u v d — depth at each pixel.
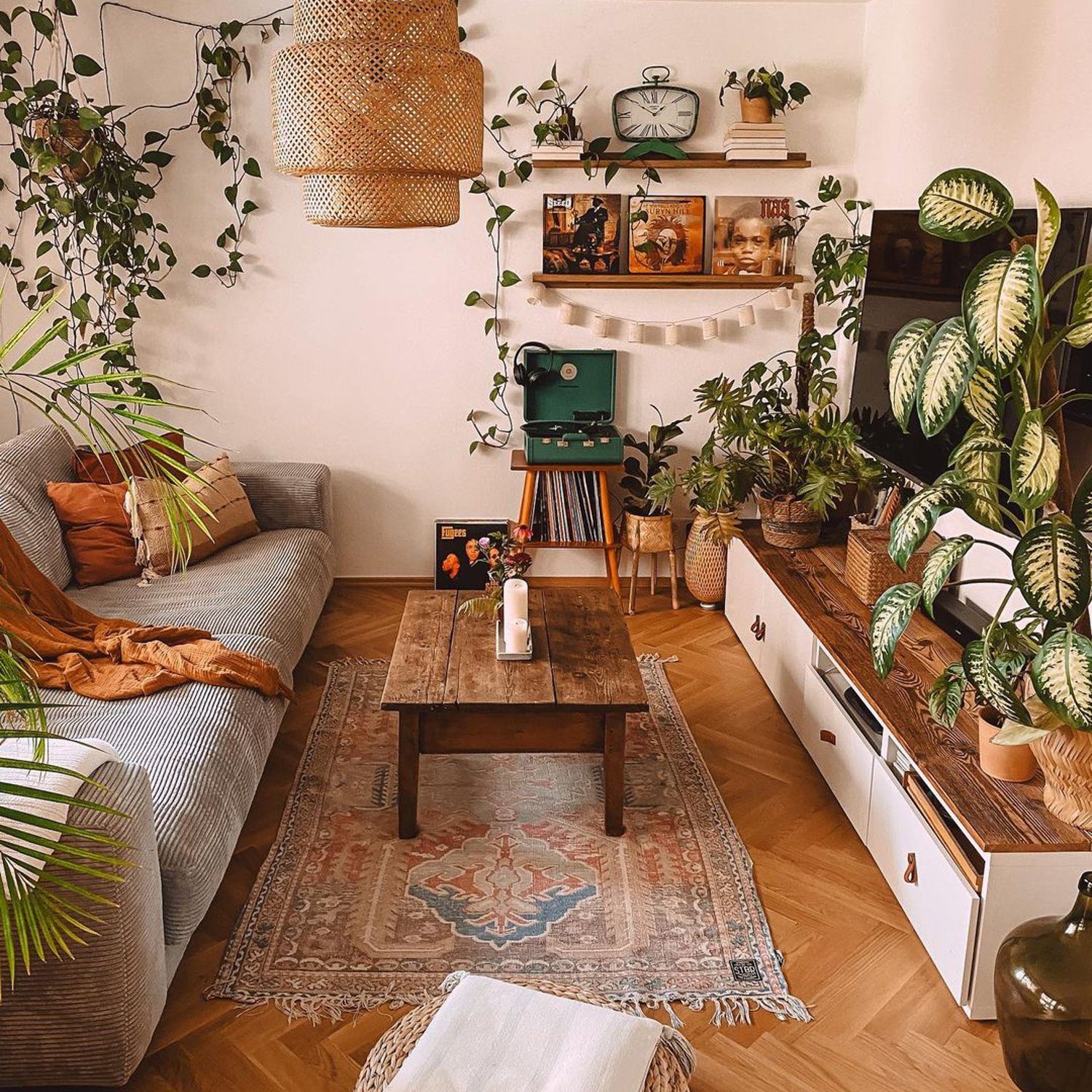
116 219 4.25
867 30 4.30
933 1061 2.20
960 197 1.98
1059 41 2.85
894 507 3.62
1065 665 1.94
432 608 3.43
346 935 2.56
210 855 2.35
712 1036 2.26
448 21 2.73
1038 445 1.88
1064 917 2.00
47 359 4.47
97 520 3.72
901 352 2.11
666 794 3.17
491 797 3.15
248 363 4.59
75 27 4.21
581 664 3.02
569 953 2.51
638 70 4.34
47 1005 1.98
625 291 4.57
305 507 4.31
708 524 4.37
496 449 4.73
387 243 4.48
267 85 4.30
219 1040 2.24
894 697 2.78
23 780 1.88
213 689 2.89
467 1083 1.69
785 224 4.43
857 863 2.86
